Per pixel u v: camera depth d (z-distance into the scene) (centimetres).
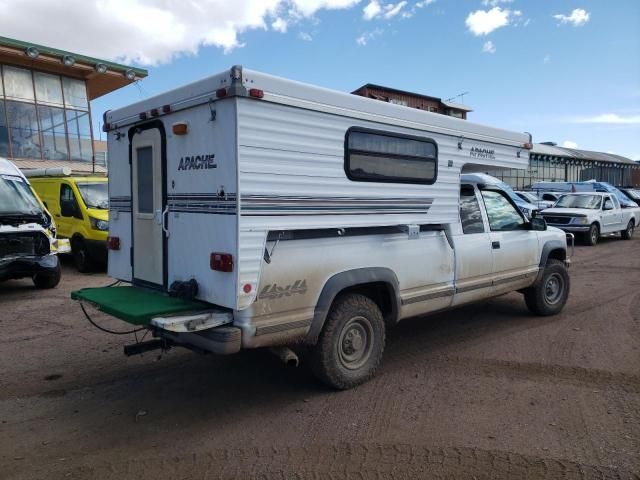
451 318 721
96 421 419
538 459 354
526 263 671
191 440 385
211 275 405
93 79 2247
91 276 1116
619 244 1723
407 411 429
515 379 498
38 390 482
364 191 461
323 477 335
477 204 616
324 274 438
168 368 537
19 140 2042
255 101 382
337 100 433
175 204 443
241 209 379
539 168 4966
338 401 450
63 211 1199
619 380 493
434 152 527
